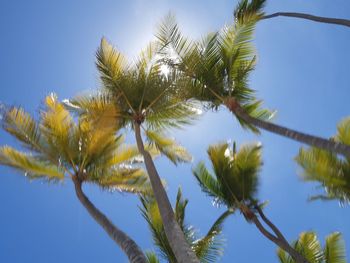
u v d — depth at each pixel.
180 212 16.03
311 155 14.34
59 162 15.57
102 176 15.92
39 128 15.62
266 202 16.97
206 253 15.80
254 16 14.57
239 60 15.00
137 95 15.98
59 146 15.52
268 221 16.62
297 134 12.22
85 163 15.69
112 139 16.14
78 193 15.19
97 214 13.98
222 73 14.92
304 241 16.81
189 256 10.99
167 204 12.73
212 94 14.94
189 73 15.03
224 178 17.22
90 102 15.80
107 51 15.98
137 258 11.16
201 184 17.36
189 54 14.94
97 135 15.55
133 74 15.98
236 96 15.12
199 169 17.53
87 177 15.71
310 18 13.35
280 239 15.78
